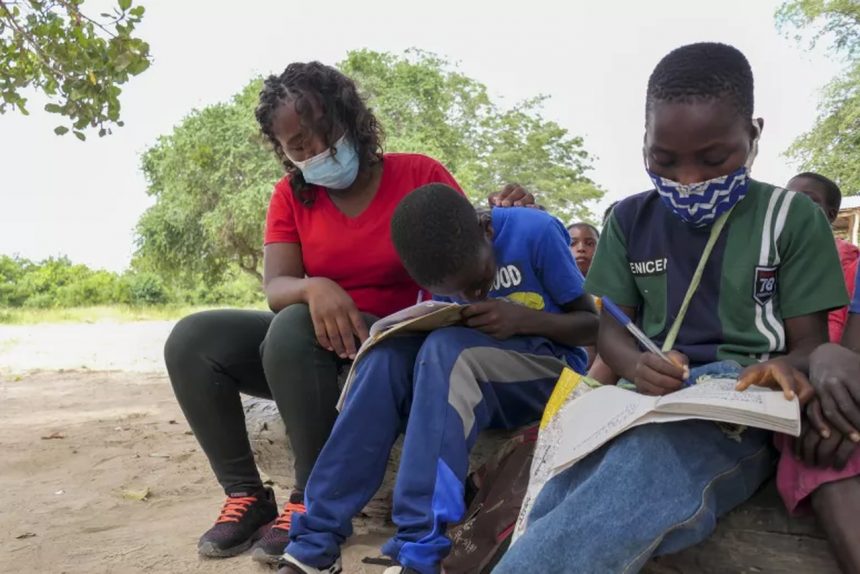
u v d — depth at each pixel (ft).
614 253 7.38
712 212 6.56
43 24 17.98
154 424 21.26
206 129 81.10
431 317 7.52
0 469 15.85
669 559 6.58
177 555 10.25
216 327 9.68
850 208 42.22
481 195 107.55
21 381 33.42
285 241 9.83
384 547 7.20
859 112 60.75
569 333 8.38
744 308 6.61
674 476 5.79
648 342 6.57
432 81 88.28
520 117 116.78
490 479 8.23
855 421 5.45
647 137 6.60
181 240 87.86
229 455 10.07
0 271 127.75
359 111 9.16
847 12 66.13
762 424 5.43
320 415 8.79
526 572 5.65
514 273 8.77
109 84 17.97
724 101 6.15
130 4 17.53
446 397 7.22
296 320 8.82
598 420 6.32
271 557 9.23
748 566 6.29
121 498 13.51
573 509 5.79
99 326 83.51
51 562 10.23
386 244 9.43
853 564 5.41
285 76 9.03
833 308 6.36
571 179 117.39
